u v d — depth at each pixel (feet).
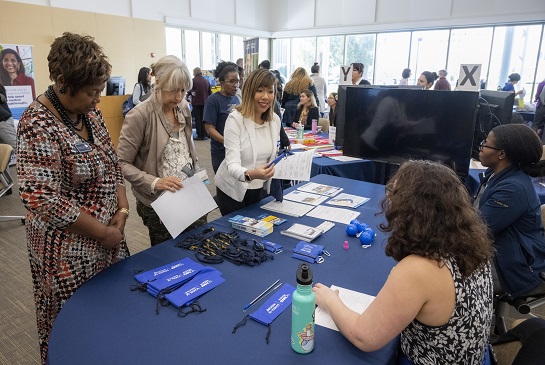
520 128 5.35
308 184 8.11
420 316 2.91
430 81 20.12
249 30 36.63
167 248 4.94
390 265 4.58
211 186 15.02
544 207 5.90
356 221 5.62
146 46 27.86
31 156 3.60
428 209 2.84
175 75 5.35
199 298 3.82
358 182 8.31
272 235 5.41
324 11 35.04
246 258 4.58
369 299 3.83
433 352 3.01
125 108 19.26
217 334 3.27
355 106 8.63
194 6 31.17
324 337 3.26
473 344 2.97
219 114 10.11
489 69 28.50
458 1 28.07
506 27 27.09
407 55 31.89
